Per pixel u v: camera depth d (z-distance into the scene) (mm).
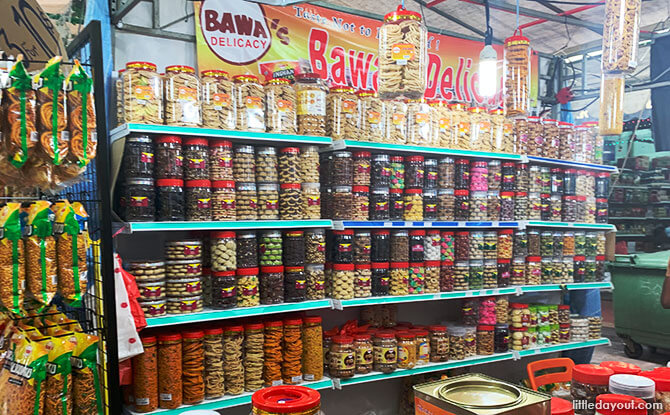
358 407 4156
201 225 3006
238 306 3211
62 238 1831
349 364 3498
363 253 3637
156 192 2990
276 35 3951
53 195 2213
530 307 4492
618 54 3020
